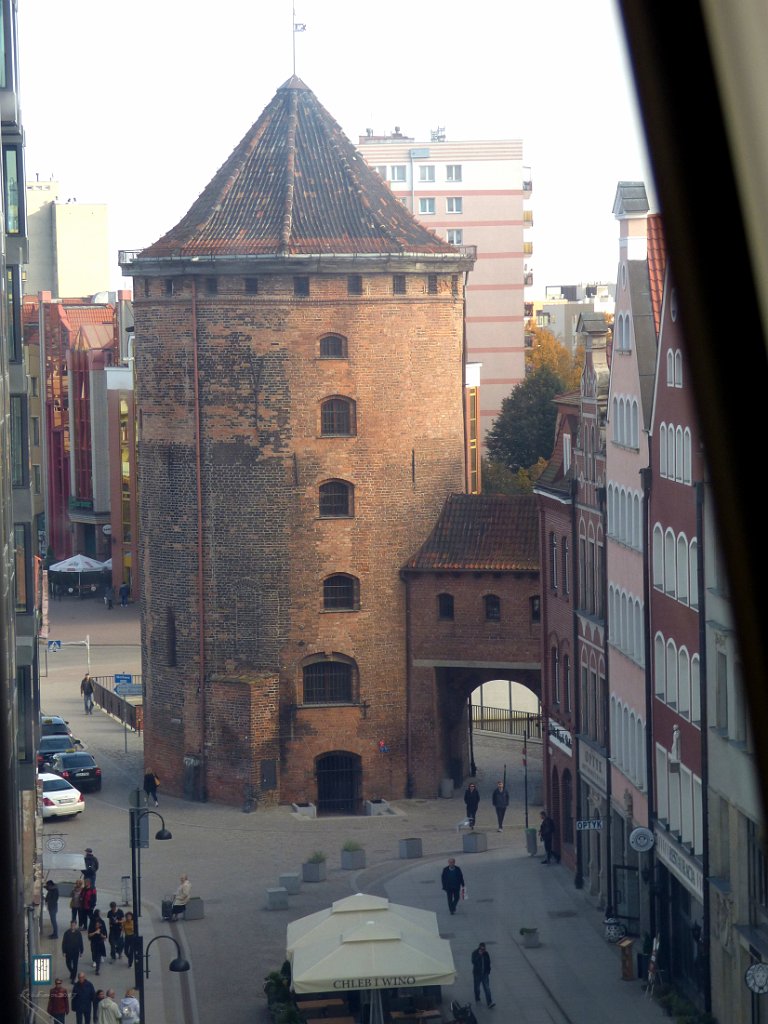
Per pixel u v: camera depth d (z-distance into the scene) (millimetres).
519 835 70000
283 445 74625
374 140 163250
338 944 48312
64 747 84250
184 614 76000
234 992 51344
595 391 60656
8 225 48312
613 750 56906
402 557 76312
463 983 50219
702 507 43438
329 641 75375
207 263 73875
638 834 49125
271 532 74812
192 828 72000
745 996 39938
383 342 75562
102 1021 44531
